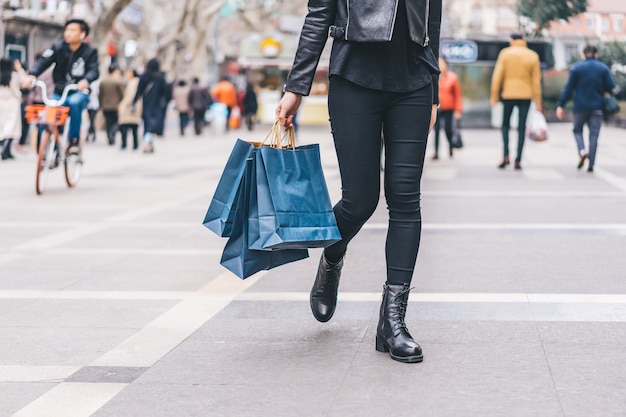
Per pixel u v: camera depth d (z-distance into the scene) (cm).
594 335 540
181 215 1154
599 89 1686
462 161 2038
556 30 3812
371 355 503
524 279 715
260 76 4681
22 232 1009
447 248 869
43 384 462
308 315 603
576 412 405
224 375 470
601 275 729
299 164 487
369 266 779
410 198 504
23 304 654
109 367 491
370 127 498
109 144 2834
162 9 6456
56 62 1398
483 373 466
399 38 488
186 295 677
